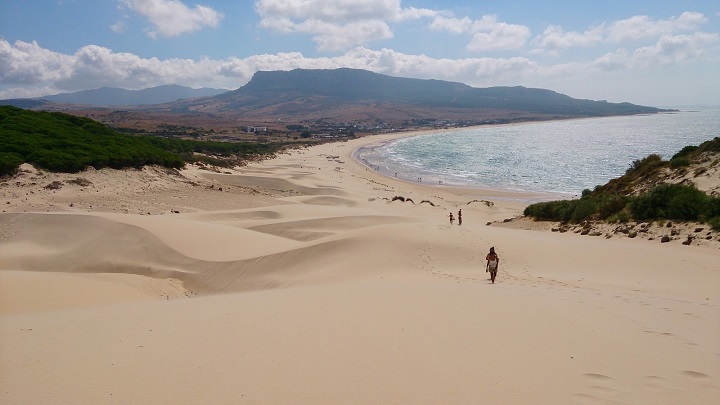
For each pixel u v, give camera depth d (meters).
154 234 23.17
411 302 9.24
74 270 21.14
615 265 15.55
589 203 26.95
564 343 6.63
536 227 28.78
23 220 25.25
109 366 5.51
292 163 94.69
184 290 19.16
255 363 5.59
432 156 112.56
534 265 16.06
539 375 5.33
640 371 5.59
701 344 6.82
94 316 8.89
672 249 17.25
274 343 6.43
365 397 4.64
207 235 23.91
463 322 7.66
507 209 46.12
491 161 95.56
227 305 9.50
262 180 56.56
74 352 6.13
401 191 60.69
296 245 21.52
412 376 5.22
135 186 40.72
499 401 4.58
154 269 20.95
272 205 42.12
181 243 22.72
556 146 122.44
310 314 8.24
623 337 7.04
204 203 39.91
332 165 94.38
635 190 30.08
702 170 25.72
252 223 29.67
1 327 7.91
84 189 37.12
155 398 4.59
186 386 4.88
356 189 59.41
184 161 60.88
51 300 14.48
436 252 17.75
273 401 4.52
